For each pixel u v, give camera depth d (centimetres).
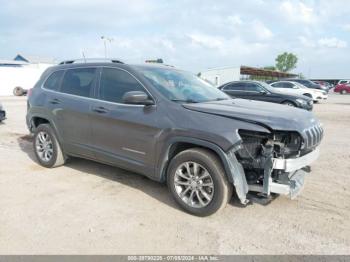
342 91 3625
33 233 317
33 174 498
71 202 392
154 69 443
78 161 570
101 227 330
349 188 440
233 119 332
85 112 451
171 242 304
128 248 294
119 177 484
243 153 337
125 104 408
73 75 497
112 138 424
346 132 888
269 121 322
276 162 321
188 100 392
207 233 320
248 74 5506
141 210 372
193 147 364
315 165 551
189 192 364
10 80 2886
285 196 409
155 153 379
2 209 370
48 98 515
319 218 352
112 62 452
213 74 4331
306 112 387
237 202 392
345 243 303
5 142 741
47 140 530
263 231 324
